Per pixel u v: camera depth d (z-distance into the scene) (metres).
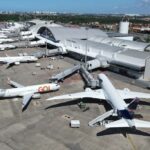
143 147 42.19
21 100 60.22
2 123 48.94
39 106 57.00
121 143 43.16
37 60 100.75
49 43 123.38
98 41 120.88
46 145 42.03
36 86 62.50
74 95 57.84
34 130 46.66
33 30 160.75
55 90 66.50
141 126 41.94
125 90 62.44
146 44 107.56
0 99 60.41
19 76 78.62
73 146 41.97
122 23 182.00
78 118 51.78
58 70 86.69
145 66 77.00
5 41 138.25
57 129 47.25
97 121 48.34
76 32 132.88
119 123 43.00
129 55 84.31
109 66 89.50
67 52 110.25
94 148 41.56
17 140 43.28
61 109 55.72
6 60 91.38
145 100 61.66
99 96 58.03
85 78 75.19
